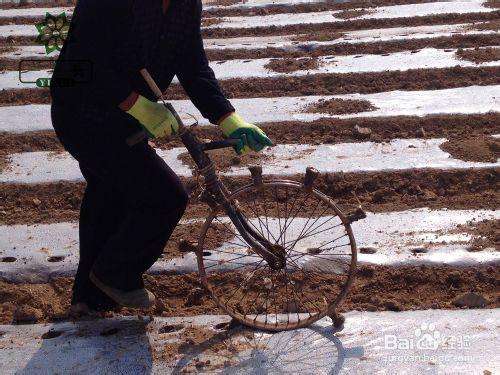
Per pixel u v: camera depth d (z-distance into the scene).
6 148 6.04
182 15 4.06
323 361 4.13
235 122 4.26
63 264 4.88
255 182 4.21
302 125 6.12
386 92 6.53
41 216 5.36
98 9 3.88
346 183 5.48
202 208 5.32
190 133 4.09
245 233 4.21
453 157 5.67
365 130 5.98
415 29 7.64
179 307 4.63
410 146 5.82
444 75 6.70
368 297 4.61
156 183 4.14
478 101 6.29
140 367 4.14
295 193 5.42
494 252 4.80
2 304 4.68
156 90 3.98
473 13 7.88
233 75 6.87
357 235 5.00
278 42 7.49
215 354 4.20
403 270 4.73
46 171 5.73
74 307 4.55
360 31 7.73
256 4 8.54
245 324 4.35
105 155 4.12
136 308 4.40
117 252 4.22
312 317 4.33
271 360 4.15
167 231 4.22
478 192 5.43
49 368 4.17
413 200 5.36
